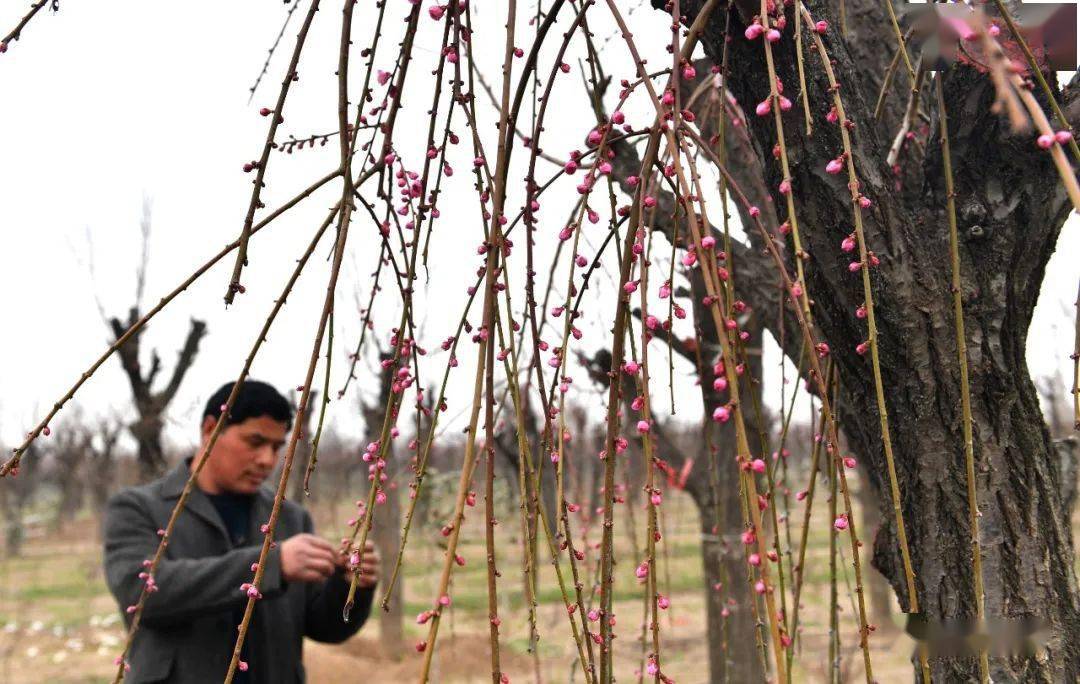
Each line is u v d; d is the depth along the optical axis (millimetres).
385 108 1288
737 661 2980
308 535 2027
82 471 20422
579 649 919
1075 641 1171
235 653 938
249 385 2219
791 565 1528
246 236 1019
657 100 928
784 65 1189
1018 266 1242
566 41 1143
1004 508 1201
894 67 1144
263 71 1391
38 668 7371
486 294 925
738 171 1861
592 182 1062
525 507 969
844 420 1412
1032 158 1202
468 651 6484
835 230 1212
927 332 1207
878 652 6117
